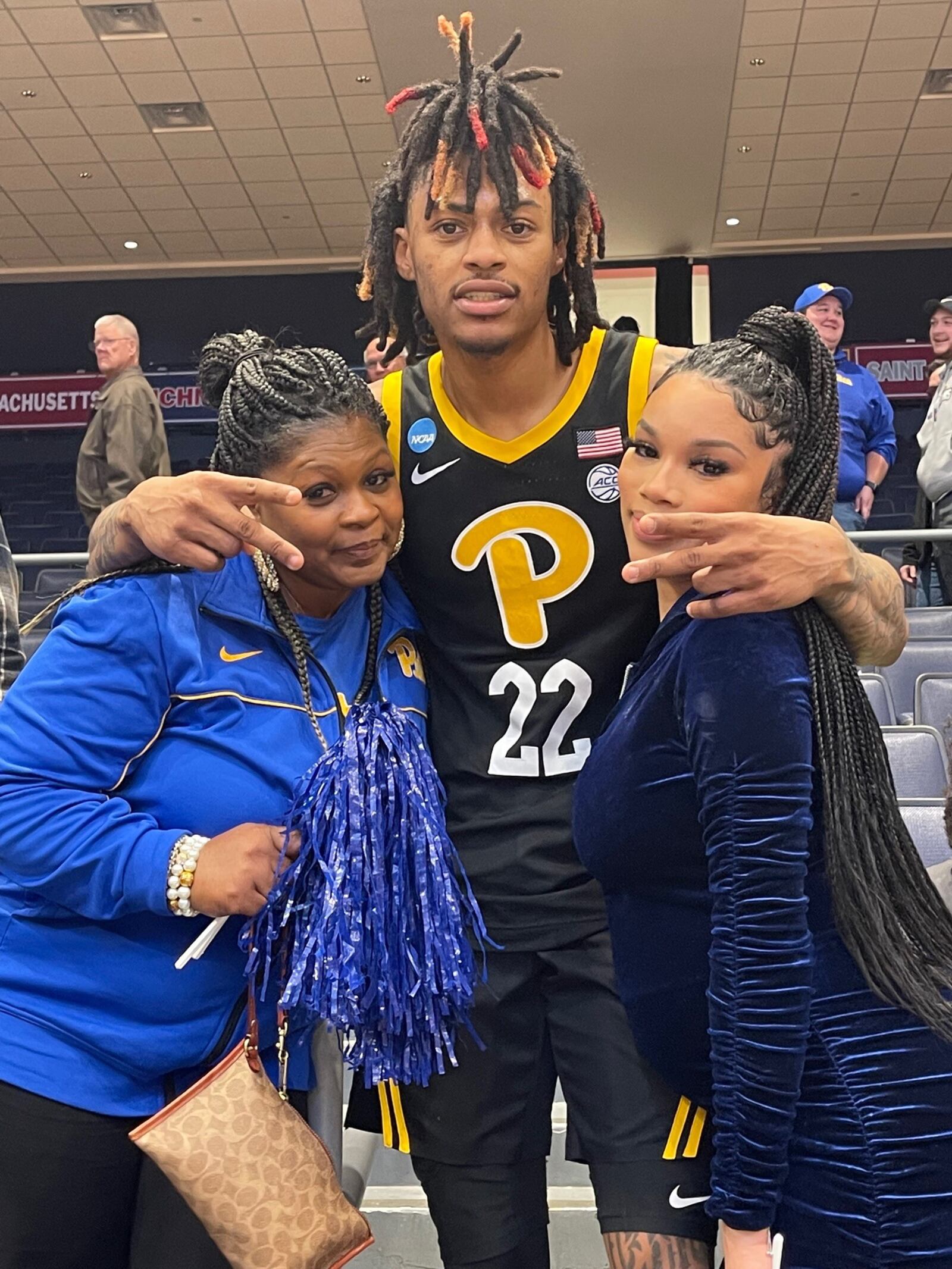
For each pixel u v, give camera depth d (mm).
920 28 7453
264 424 1282
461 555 1470
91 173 9352
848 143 8930
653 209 9930
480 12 7223
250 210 10016
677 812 1146
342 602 1399
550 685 1463
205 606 1281
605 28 7363
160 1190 1252
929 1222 1027
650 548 1196
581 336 1476
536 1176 1468
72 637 1229
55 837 1176
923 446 4754
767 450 1155
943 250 10531
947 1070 1066
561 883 1430
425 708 1460
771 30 7445
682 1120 1338
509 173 1330
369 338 1661
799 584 1084
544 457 1456
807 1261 1072
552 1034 1449
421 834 1242
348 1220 1235
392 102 1428
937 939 1130
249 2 7219
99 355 5902
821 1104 1072
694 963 1180
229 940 1268
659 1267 1302
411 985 1206
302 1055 1356
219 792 1242
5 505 11078
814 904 1101
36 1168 1200
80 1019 1223
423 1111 1445
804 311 5695
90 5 7289
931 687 3381
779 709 1047
